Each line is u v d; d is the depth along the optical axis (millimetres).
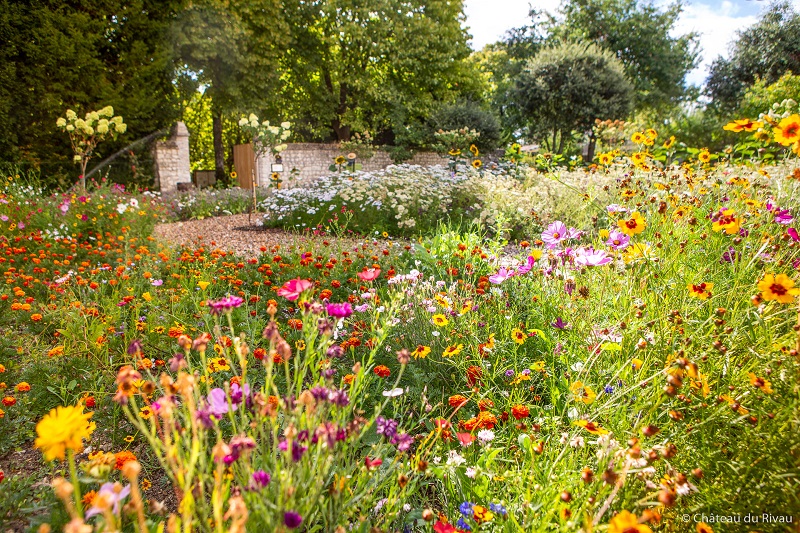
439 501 1845
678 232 3014
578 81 20562
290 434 1144
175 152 15688
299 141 26547
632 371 1981
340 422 1409
